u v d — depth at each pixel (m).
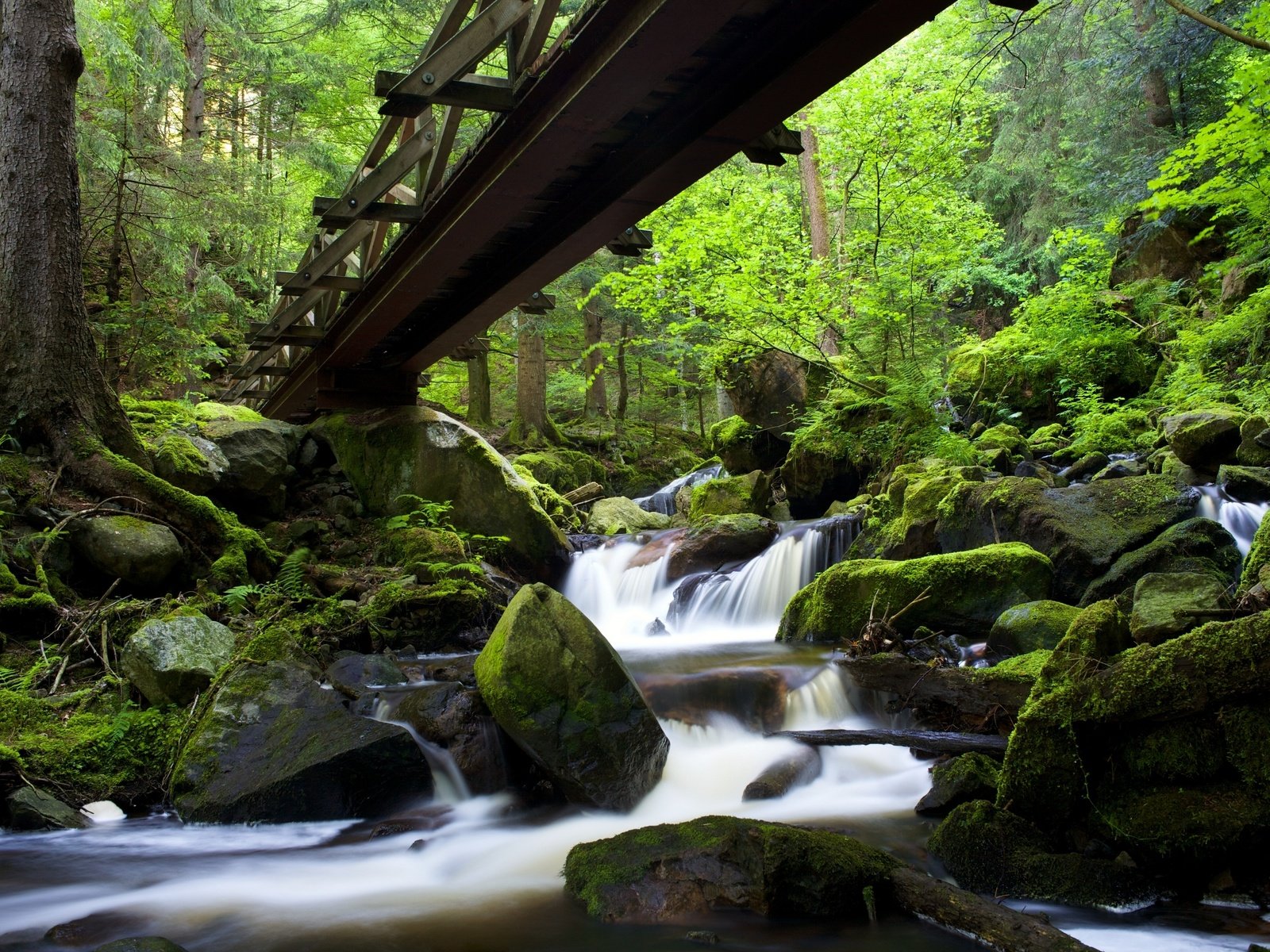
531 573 10.50
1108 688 3.90
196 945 3.51
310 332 11.19
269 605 7.55
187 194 13.56
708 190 15.47
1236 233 10.66
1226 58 13.97
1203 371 10.88
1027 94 16.52
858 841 3.93
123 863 4.39
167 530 7.45
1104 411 11.53
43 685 5.96
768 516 13.23
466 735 5.35
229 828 4.85
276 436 9.73
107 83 13.69
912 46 14.21
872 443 11.81
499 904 3.87
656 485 19.12
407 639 7.69
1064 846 4.00
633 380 24.14
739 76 5.42
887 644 6.86
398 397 11.92
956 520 8.37
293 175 20.69
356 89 18.36
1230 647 3.60
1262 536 5.49
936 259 12.55
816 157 14.02
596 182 6.93
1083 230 14.97
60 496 7.39
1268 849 3.50
